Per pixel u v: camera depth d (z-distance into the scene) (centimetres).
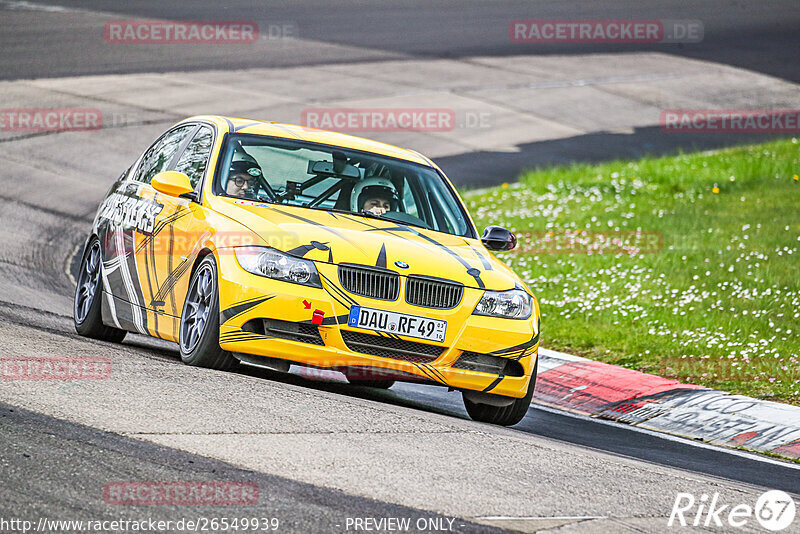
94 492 1477
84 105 8119
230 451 1728
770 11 16562
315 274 2342
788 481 2359
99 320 3033
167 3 12925
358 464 1750
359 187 2753
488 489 1714
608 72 11850
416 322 2369
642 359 3609
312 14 13388
